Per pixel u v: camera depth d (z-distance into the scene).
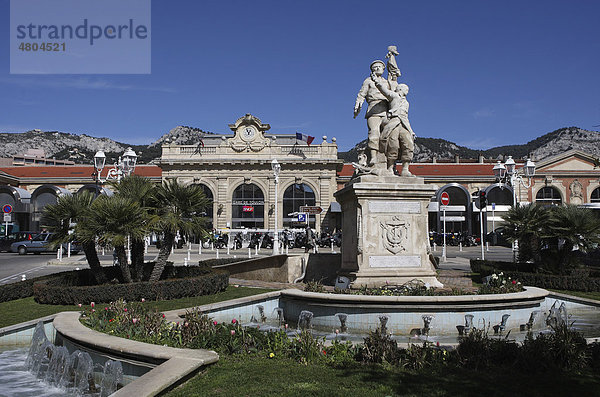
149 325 7.89
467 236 46.31
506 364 6.31
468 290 10.74
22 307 11.60
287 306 10.62
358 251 11.14
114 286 12.02
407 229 11.42
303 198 58.00
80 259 28.34
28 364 8.08
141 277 14.05
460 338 8.16
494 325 9.04
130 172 28.72
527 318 9.48
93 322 8.30
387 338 6.77
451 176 58.34
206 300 12.16
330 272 15.13
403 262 11.30
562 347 6.33
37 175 62.94
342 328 9.09
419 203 11.57
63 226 13.50
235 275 17.20
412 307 8.80
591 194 59.03
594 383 5.65
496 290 10.03
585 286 14.01
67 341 7.71
